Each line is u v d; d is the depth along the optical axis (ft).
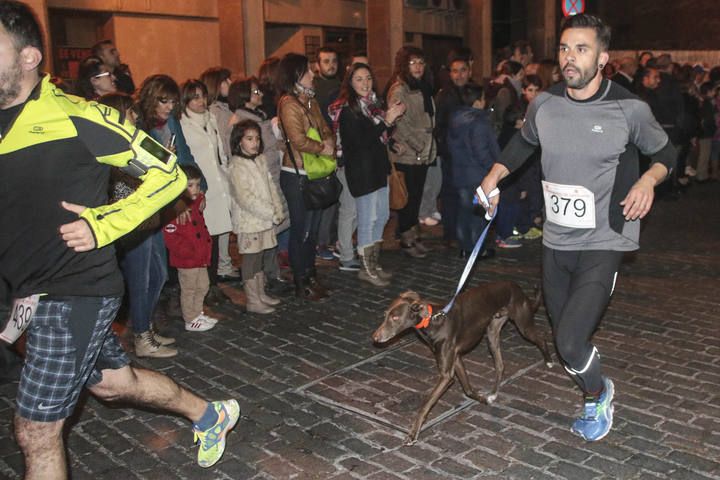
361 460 11.99
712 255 24.81
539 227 28.50
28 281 8.64
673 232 28.50
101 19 35.32
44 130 8.36
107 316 9.12
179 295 19.53
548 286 12.22
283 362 16.30
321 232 24.86
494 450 12.18
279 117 19.63
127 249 15.88
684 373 15.10
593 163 11.13
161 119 16.98
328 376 15.47
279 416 13.67
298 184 19.83
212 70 22.17
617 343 16.85
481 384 14.80
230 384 15.17
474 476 11.40
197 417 11.16
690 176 39.88
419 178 24.53
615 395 14.10
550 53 67.26
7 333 8.73
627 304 19.69
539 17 66.69
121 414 13.79
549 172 11.61
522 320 14.40
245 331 18.33
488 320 13.26
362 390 14.74
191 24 38.47
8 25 8.16
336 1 47.50
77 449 12.53
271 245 19.74
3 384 15.37
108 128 8.66
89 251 8.82
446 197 25.81
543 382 14.84
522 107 26.43
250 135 18.83
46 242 8.55
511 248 26.30
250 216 19.06
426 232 28.81
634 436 12.50
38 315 8.72
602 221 11.36
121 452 12.44
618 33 78.74
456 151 23.91
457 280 22.52
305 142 19.20
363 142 20.94
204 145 19.60
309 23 45.39
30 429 8.84
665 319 18.43
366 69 20.70
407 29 54.29
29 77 8.43
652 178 10.92
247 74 38.91
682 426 12.81
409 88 23.99
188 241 17.58
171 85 16.92
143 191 8.86
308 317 19.26
